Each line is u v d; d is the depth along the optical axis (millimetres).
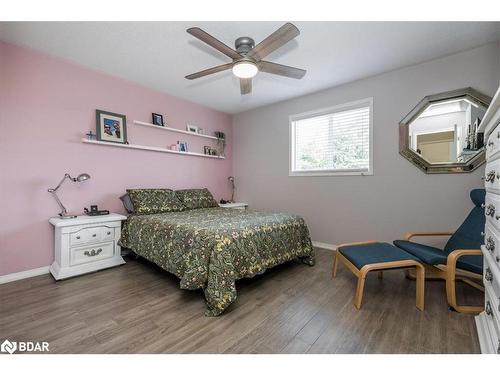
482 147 2416
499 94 1097
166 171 3771
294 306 1896
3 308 1845
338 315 1765
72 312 1794
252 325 1644
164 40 2314
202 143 4316
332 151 3555
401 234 2908
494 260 1253
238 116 4770
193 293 2109
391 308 1856
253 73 2148
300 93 3684
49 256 2611
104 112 3031
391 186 2973
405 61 2689
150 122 3521
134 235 2748
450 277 1785
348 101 3299
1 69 2322
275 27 2086
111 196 3143
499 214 1155
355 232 3287
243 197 4707
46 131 2596
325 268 2725
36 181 2535
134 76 3127
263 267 2223
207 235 1985
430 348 1402
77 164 2834
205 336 1522
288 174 4008
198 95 3801
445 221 2631
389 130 2965
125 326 1624
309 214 3764
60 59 2676
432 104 2674
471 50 2441
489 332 1333
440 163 2639
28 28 2129
